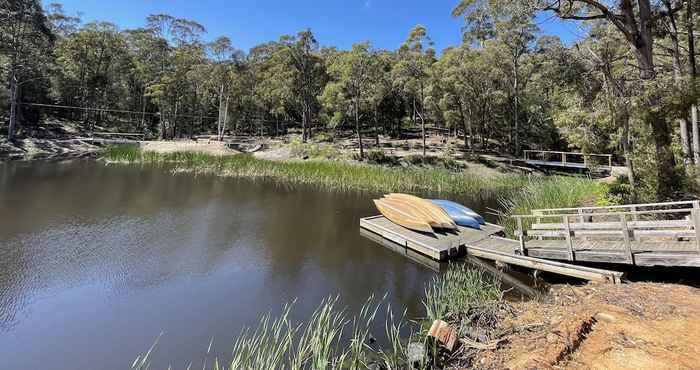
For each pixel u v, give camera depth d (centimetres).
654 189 826
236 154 2683
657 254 565
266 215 1198
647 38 905
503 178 2073
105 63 4056
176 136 4178
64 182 1542
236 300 611
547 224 712
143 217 1094
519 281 698
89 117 3909
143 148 2772
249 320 546
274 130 4819
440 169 2231
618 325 416
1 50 2708
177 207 1239
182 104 4094
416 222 986
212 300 609
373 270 762
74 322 529
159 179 1772
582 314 452
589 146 1468
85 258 762
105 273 698
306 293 645
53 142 2803
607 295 515
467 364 383
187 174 1970
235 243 908
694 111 977
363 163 2423
